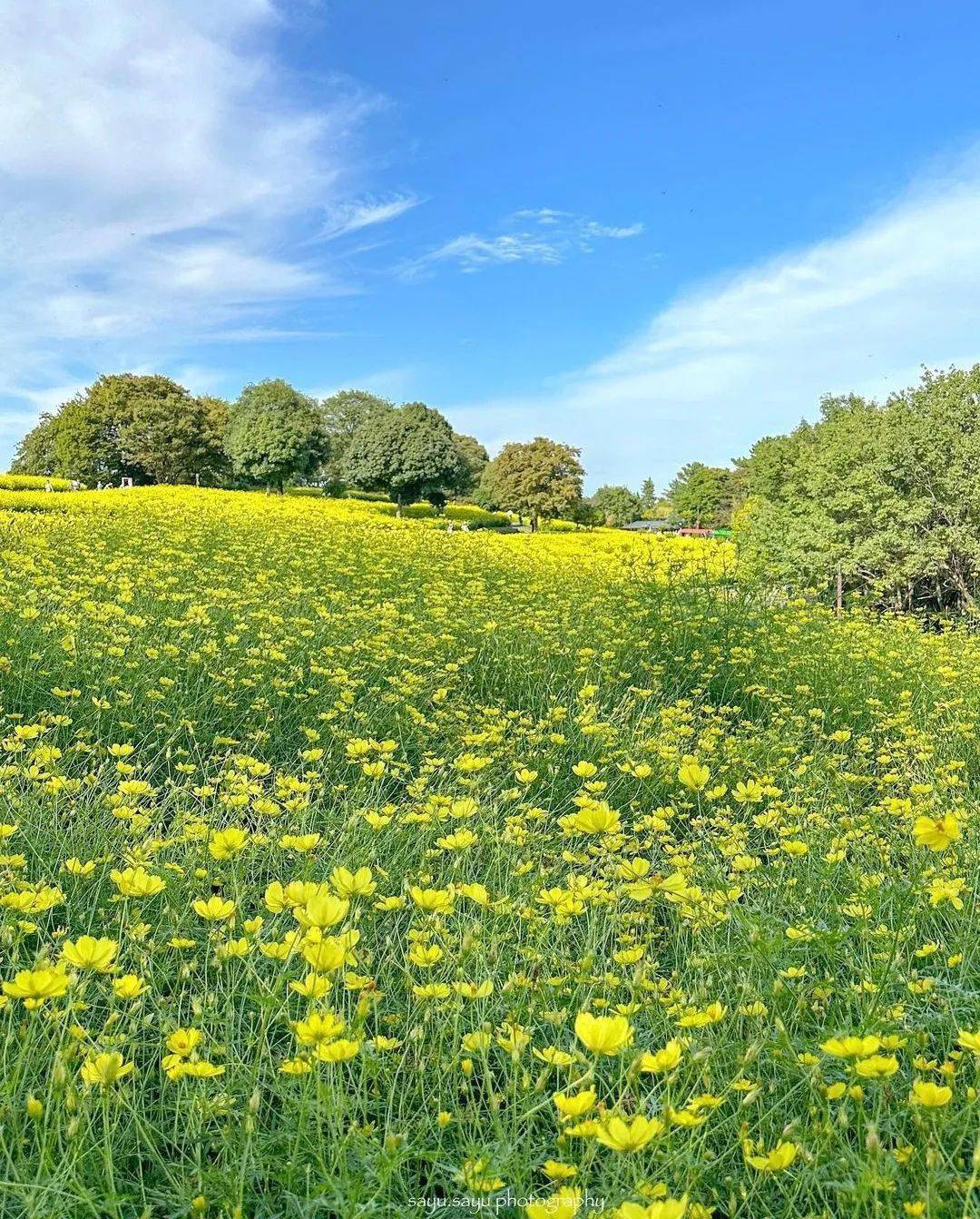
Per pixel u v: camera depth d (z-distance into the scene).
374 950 2.53
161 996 2.25
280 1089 1.82
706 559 13.07
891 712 6.89
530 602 9.53
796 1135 1.55
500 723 5.12
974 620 12.26
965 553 15.43
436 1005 2.04
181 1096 1.83
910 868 3.06
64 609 6.45
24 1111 1.67
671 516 75.44
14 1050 1.85
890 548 15.71
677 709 5.88
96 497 25.09
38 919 2.68
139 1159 1.73
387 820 2.71
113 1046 1.86
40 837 3.19
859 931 2.46
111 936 2.62
